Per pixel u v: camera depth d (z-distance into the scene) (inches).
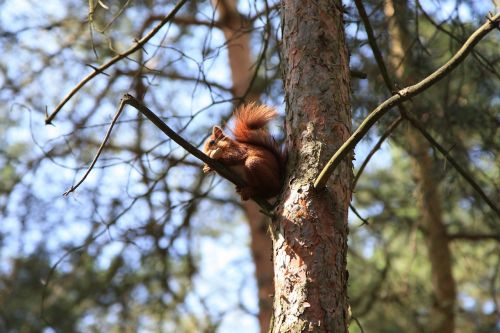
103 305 574.9
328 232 235.8
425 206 537.3
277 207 245.9
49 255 546.3
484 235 577.9
